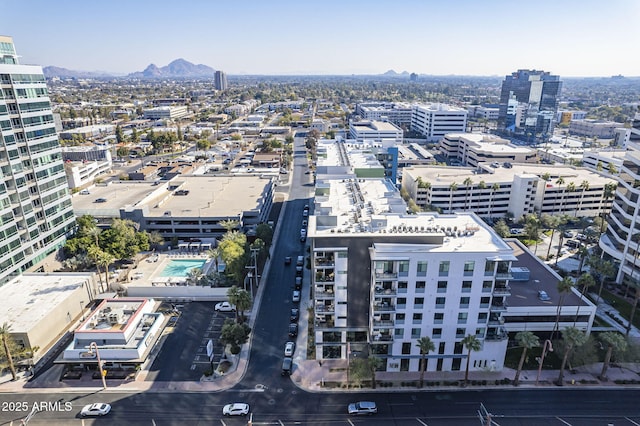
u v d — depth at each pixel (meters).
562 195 172.75
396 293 80.12
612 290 118.62
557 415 74.31
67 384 81.94
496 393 79.56
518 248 124.19
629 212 118.12
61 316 97.81
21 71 116.81
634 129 117.00
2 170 111.75
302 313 106.00
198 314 105.94
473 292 80.38
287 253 140.12
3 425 71.56
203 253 140.75
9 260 113.69
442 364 85.31
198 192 176.12
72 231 141.00
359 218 93.62
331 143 189.00
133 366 85.56
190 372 85.56
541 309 91.69
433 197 173.88
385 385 81.75
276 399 78.31
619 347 77.75
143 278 122.69
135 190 179.50
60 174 134.38
